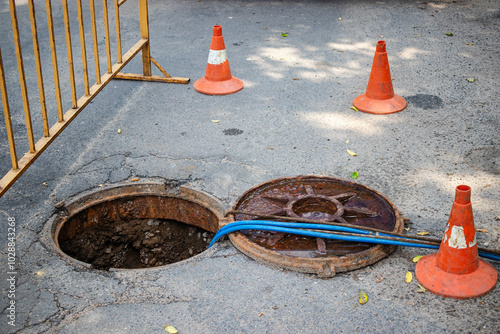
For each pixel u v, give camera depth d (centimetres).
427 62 645
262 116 521
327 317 277
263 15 856
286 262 313
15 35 321
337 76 617
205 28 799
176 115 527
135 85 603
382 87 518
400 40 725
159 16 860
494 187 389
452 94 554
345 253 318
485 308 278
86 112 536
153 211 418
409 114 514
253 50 707
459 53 670
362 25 795
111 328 274
